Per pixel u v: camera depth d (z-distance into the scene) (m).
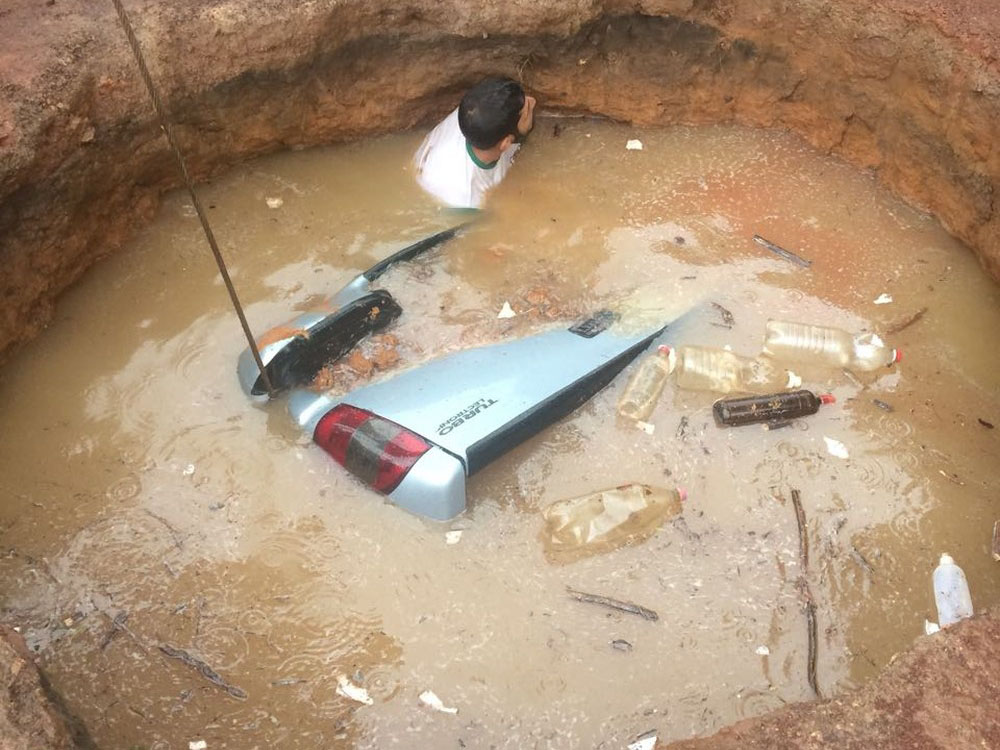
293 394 2.22
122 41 2.36
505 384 2.14
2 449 2.16
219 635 1.91
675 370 2.30
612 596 1.96
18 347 2.31
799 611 1.95
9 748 1.37
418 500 2.02
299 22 2.52
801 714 1.47
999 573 2.01
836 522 2.08
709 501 2.11
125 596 1.95
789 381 2.28
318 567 2.00
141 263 2.51
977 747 1.41
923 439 2.22
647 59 2.87
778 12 2.74
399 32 2.67
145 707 1.81
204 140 2.61
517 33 2.71
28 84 2.21
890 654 1.89
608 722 1.80
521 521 2.06
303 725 1.79
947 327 2.45
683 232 2.67
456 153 2.66
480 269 2.53
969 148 2.51
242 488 2.11
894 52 2.61
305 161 2.81
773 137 2.94
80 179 2.33
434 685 1.85
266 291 2.47
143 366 2.31
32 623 1.91
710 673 1.87
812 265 2.58
